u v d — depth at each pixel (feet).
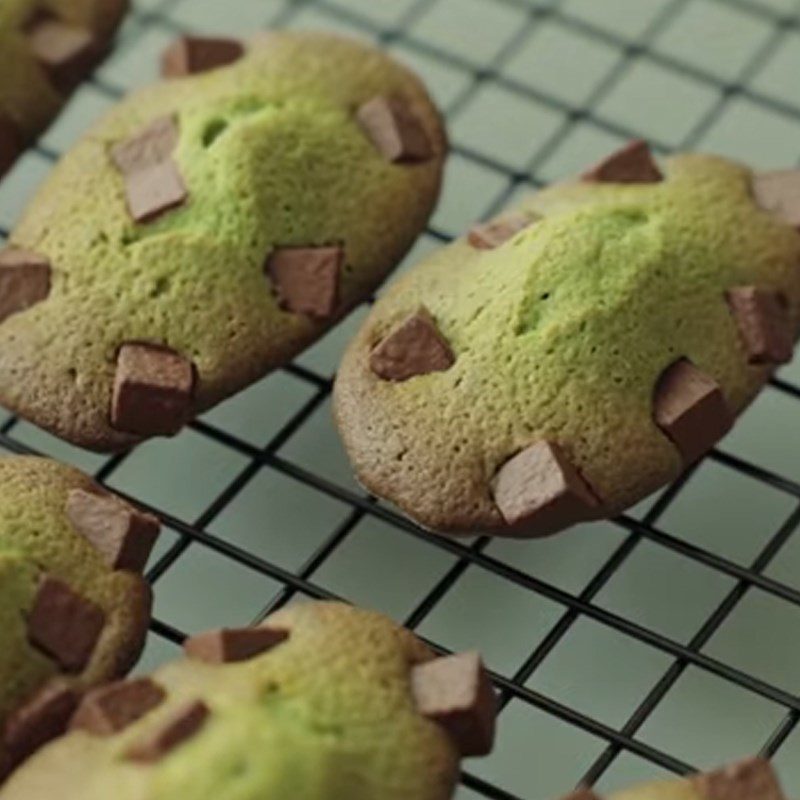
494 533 1.46
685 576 1.56
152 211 1.53
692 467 1.53
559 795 1.51
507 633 1.55
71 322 1.51
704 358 1.49
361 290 1.55
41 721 1.39
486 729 1.39
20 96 1.63
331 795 1.34
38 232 1.55
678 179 1.55
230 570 1.57
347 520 1.53
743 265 1.52
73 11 1.66
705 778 1.37
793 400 1.62
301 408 1.61
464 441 1.47
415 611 1.49
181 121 1.57
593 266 1.49
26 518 1.44
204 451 1.61
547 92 1.77
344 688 1.38
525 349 1.48
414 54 1.80
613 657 1.55
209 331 1.51
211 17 1.82
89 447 1.50
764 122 1.74
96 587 1.43
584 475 1.46
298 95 1.59
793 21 1.76
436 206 1.59
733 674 1.45
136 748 1.35
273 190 1.54
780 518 1.58
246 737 1.34
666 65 1.72
